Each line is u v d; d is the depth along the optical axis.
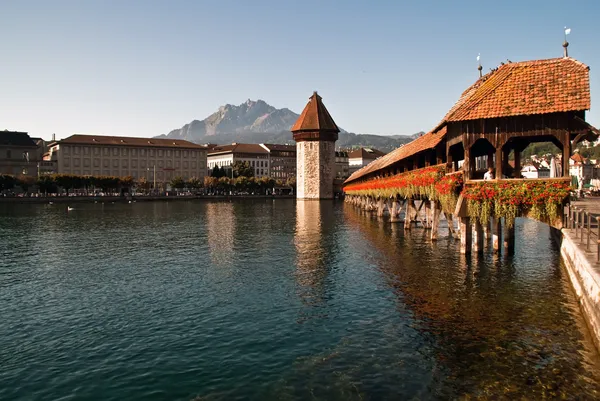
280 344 13.54
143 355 12.95
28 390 11.04
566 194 19.12
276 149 198.88
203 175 170.50
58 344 13.85
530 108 19.34
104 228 48.25
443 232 37.16
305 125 124.00
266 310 16.88
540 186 19.55
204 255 29.77
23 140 136.00
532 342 13.02
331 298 18.23
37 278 23.11
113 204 104.38
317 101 126.38
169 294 19.50
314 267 24.69
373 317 15.73
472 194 20.47
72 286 21.27
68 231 45.28
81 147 147.12
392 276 21.66
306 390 10.79
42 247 34.03
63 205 97.69
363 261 25.84
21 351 13.34
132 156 156.50
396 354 12.61
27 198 104.88
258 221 56.00
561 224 19.70
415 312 16.12
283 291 19.56
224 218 61.38
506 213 20.05
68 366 12.31
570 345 12.67
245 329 14.88
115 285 21.36
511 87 20.70
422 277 21.16
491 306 16.45
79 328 15.27
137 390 10.98
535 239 33.62
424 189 28.00
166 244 35.34
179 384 11.23
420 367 11.80
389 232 38.81
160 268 25.42
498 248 25.80
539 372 11.27
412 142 39.12
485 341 13.28
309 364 12.14
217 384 11.18
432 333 14.05
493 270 22.08
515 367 11.59
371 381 11.14
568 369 11.33
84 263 27.25
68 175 121.31
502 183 20.20
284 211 76.00
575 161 106.00
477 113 20.20
